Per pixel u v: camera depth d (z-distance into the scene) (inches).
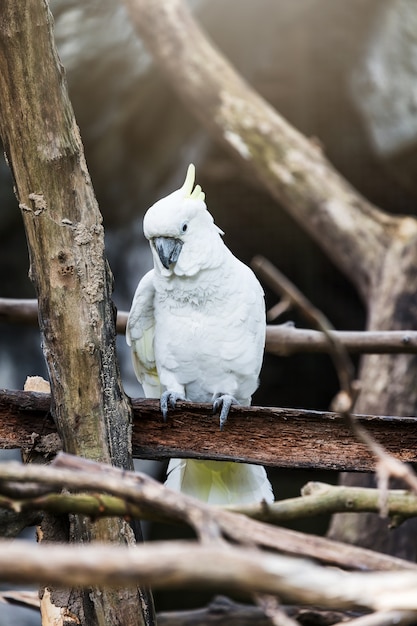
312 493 182.5
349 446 225.0
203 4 735.7
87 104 761.6
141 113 783.7
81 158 215.9
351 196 498.6
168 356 301.9
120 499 153.6
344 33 798.5
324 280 932.0
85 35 739.4
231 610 343.6
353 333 378.3
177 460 296.2
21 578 93.9
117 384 223.8
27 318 404.8
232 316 296.5
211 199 877.8
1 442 227.9
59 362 217.8
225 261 295.7
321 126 858.8
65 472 135.0
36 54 206.8
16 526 212.2
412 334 371.2
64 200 213.9
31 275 220.1
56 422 221.3
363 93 824.3
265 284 922.1
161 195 847.7
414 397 440.8
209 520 132.5
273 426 229.8
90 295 217.0
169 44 534.3
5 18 203.9
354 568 137.2
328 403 949.8
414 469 294.2
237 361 299.6
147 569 94.8
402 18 802.8
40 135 210.1
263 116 522.6
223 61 541.0
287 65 827.4
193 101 537.6
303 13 769.6
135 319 308.7
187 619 340.2
